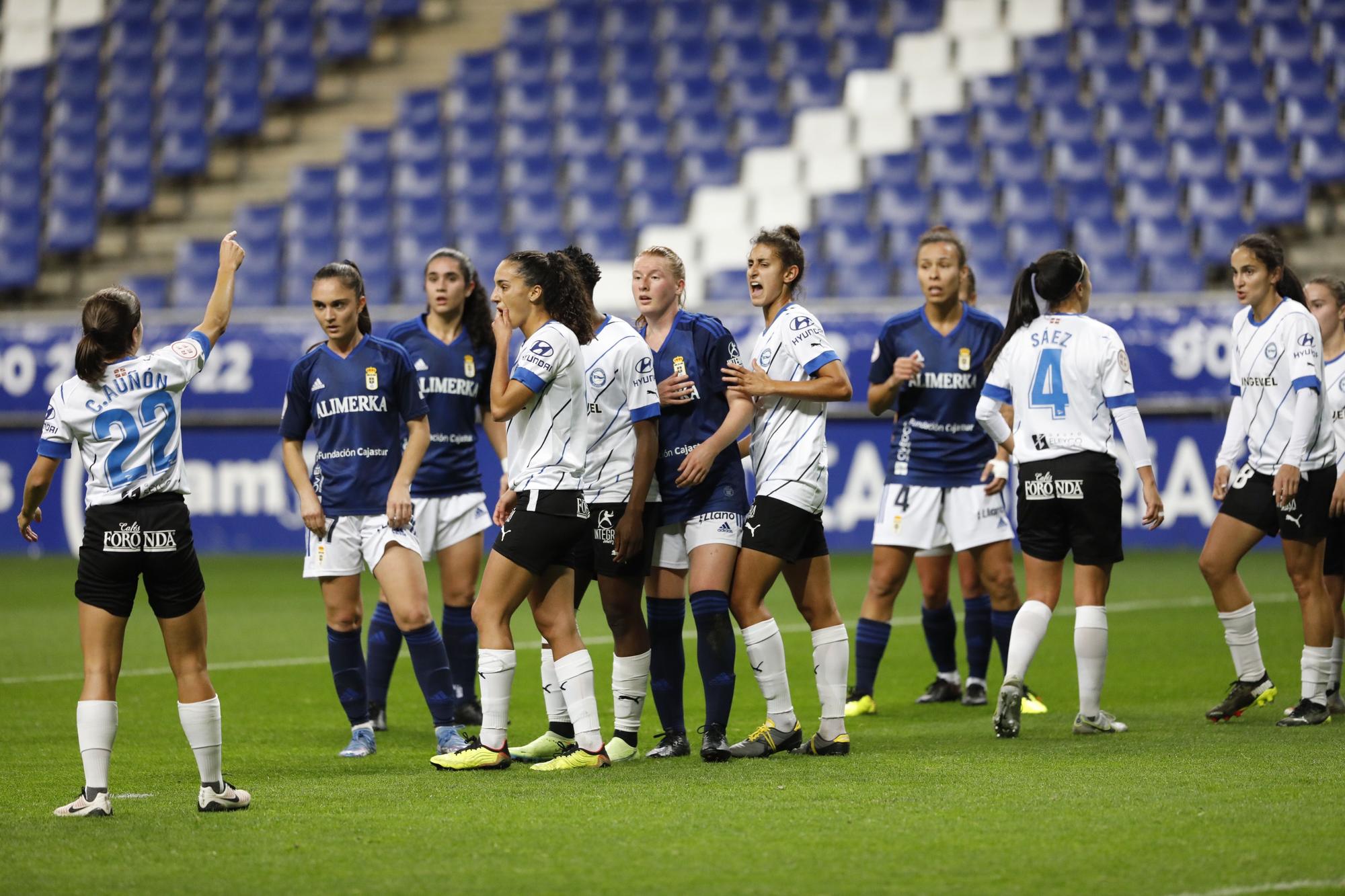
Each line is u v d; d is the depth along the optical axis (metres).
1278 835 14.59
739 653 33.03
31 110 79.94
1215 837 14.54
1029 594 21.69
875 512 55.12
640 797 17.00
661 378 20.17
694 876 13.41
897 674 30.08
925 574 26.30
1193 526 52.81
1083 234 64.31
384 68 81.00
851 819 15.60
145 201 75.31
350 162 74.50
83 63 81.25
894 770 18.58
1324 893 12.55
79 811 16.39
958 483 25.11
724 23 78.75
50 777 19.64
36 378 60.75
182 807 17.06
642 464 19.53
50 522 61.00
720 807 16.33
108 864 14.10
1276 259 22.44
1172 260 62.06
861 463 55.28
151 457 16.34
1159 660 30.28
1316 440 22.06
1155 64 70.44
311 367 21.80
